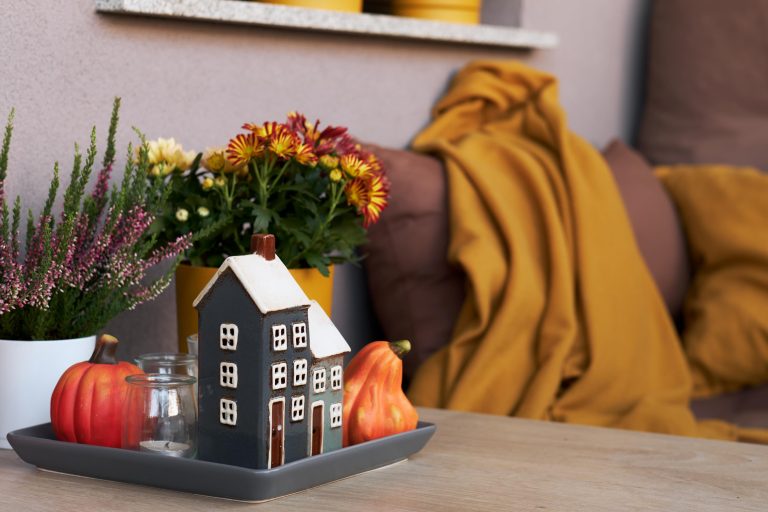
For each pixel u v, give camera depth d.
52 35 1.53
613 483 1.18
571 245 2.20
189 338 1.31
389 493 1.12
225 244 1.53
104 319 1.34
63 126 1.56
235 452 1.06
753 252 2.45
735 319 2.42
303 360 1.08
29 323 1.30
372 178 1.53
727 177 2.57
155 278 1.71
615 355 2.16
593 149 2.40
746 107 2.86
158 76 1.70
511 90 2.41
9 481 1.13
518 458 1.28
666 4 2.98
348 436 1.20
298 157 1.45
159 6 1.62
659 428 2.06
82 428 1.17
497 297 2.08
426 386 2.04
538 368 2.09
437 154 2.24
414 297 2.12
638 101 3.14
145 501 1.07
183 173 1.57
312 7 1.97
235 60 1.84
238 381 1.05
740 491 1.16
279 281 1.07
